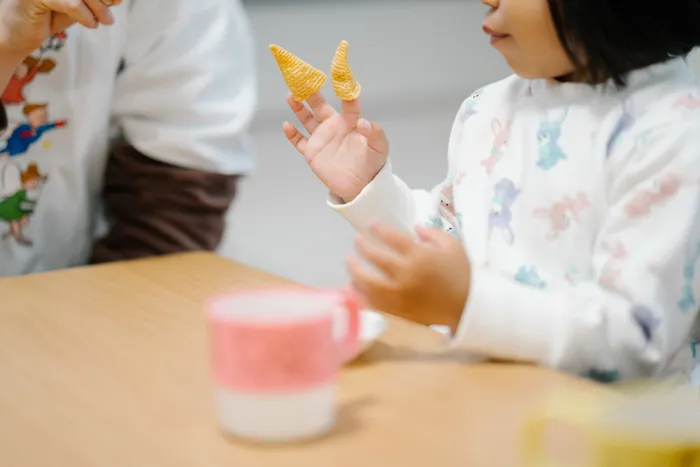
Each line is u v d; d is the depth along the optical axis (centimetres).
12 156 132
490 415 81
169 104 137
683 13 102
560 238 103
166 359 90
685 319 96
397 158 247
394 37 295
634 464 71
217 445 78
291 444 78
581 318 92
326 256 223
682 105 99
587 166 103
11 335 95
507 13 104
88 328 97
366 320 95
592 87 106
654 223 96
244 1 283
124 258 138
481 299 90
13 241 136
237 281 110
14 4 115
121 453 77
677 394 78
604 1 100
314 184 254
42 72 130
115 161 140
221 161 138
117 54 135
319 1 291
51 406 83
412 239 92
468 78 286
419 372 88
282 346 77
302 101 107
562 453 76
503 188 109
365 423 80
